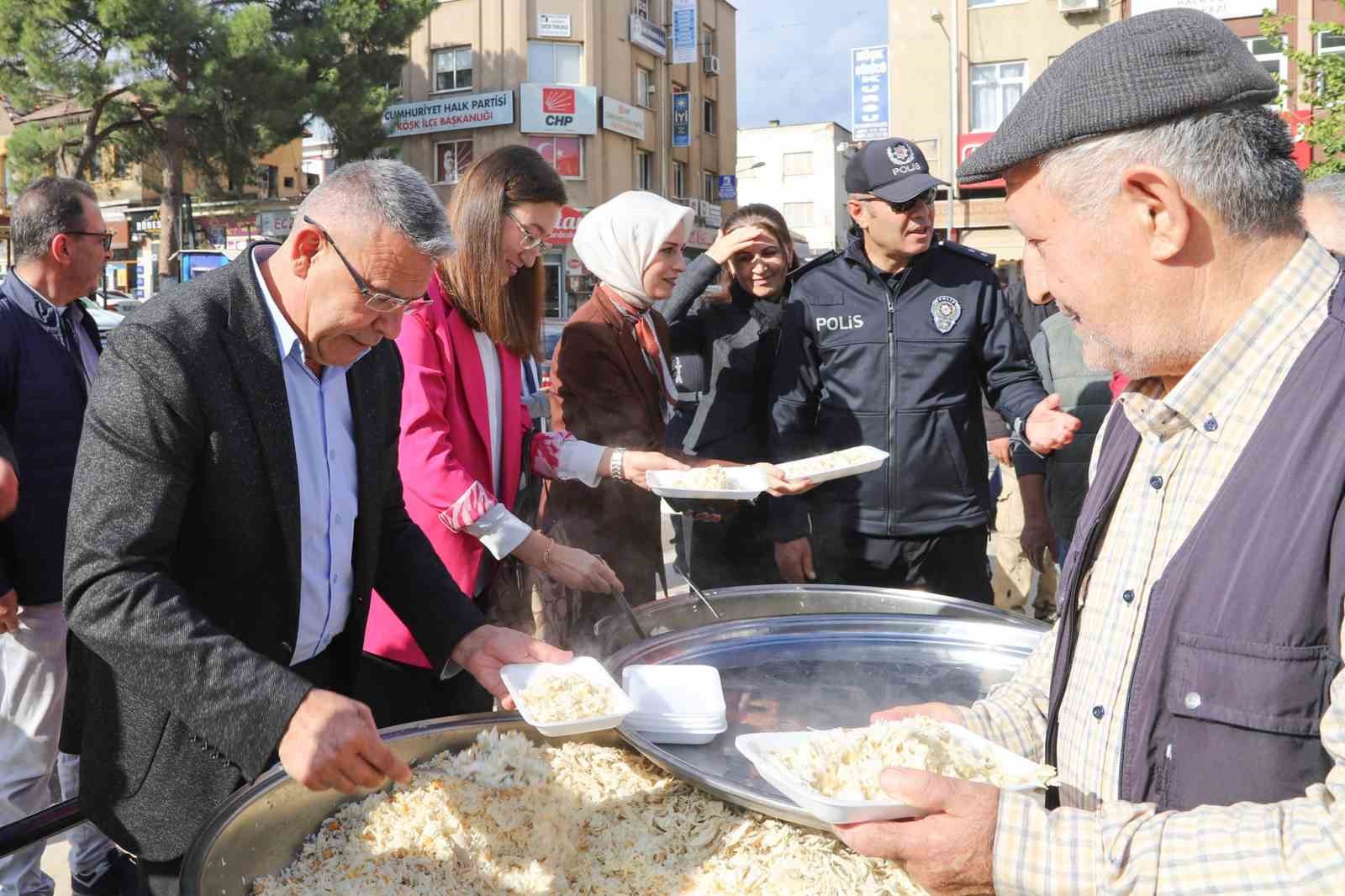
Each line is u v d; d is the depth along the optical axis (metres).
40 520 2.61
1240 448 1.03
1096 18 19.86
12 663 2.61
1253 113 1.00
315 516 1.60
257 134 20.00
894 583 2.99
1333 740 0.89
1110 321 1.07
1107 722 1.13
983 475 3.02
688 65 29.78
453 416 2.23
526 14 24.70
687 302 3.54
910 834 1.03
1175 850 0.92
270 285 1.54
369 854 1.31
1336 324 0.98
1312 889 0.84
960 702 1.68
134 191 30.17
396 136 26.02
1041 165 1.08
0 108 24.67
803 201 46.72
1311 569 0.93
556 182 2.26
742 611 2.20
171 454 1.36
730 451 3.48
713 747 1.50
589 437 2.83
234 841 1.21
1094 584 1.20
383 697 2.13
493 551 2.13
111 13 18.09
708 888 1.26
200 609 1.49
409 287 1.44
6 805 2.59
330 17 20.45
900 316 2.92
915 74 21.28
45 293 2.69
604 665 1.73
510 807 1.40
